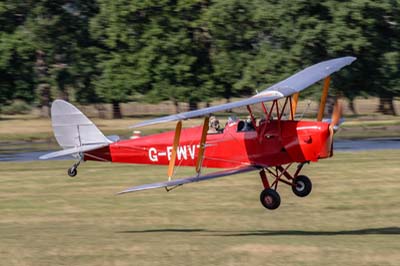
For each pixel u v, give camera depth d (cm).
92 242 4941
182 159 5706
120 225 5944
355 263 4128
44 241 5038
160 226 5884
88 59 18762
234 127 5441
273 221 6038
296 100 5541
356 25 16388
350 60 6022
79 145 6312
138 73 17812
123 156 6122
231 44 17950
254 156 5353
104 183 7962
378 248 4559
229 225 5900
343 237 5222
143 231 5638
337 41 16188
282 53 16888
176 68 17700
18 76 18762
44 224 6016
